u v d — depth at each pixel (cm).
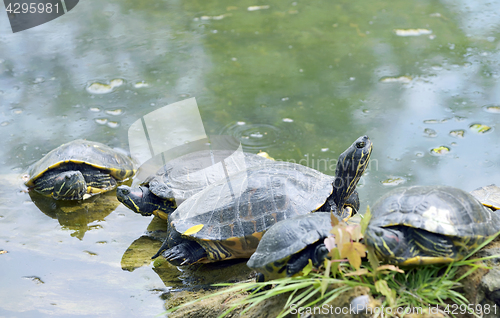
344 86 612
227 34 783
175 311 303
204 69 679
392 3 865
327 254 234
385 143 496
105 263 362
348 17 818
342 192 352
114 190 482
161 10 894
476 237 231
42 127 564
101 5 921
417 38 725
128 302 318
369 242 224
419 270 238
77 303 318
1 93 639
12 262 363
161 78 662
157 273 348
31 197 463
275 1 904
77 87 650
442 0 862
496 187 347
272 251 249
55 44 775
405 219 230
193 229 325
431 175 442
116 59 722
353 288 234
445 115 536
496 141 484
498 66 629
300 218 263
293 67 668
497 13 793
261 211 319
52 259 368
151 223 423
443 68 636
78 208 448
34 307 314
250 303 278
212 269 344
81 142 492
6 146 531
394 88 600
